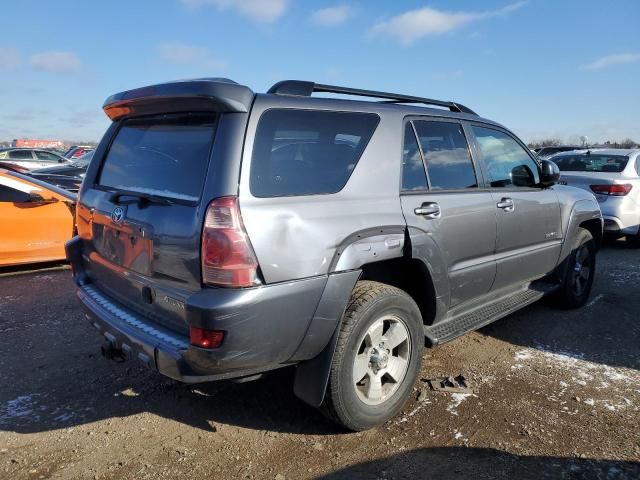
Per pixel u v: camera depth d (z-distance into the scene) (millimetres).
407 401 3428
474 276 3773
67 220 6809
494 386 3652
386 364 3117
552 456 2846
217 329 2377
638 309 5402
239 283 2414
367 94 3408
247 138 2555
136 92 3006
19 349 4250
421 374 3826
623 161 8609
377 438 3018
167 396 3516
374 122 3191
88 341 4430
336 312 2744
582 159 9141
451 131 3803
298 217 2613
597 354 4238
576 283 5320
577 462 2791
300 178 2729
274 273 2504
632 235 8445
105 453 2881
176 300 2650
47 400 3447
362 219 2893
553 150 22359
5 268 6855
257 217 2480
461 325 3748
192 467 2760
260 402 3436
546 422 3184
